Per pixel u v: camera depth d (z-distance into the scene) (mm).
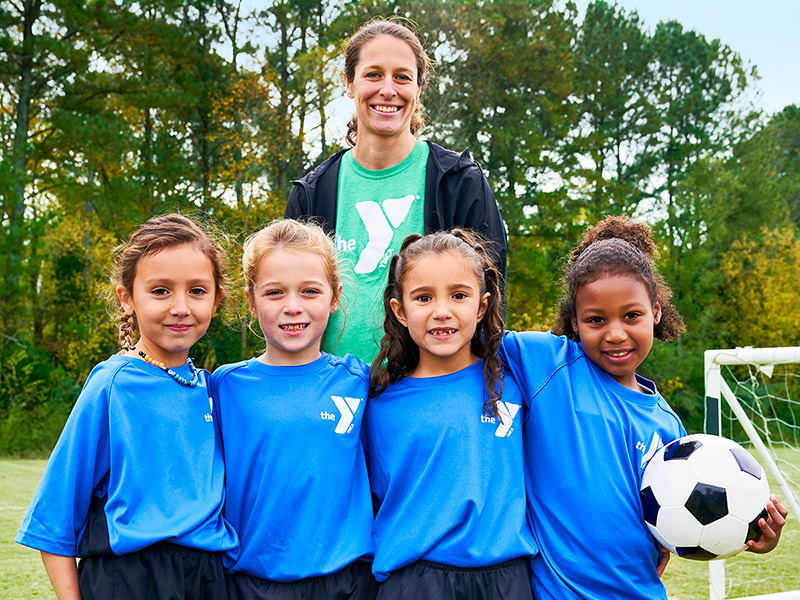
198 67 21594
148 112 21625
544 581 2070
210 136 20391
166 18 20812
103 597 1895
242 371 2236
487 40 22375
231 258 2740
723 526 2086
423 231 2766
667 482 2123
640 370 20766
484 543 2004
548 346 2312
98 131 18141
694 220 23703
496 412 2164
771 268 22297
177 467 2025
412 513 2064
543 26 24672
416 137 3115
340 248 2811
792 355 4004
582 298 2246
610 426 2178
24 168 18469
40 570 4973
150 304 2125
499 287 2492
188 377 2191
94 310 18922
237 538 2061
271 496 2055
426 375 2250
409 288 2207
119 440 1988
